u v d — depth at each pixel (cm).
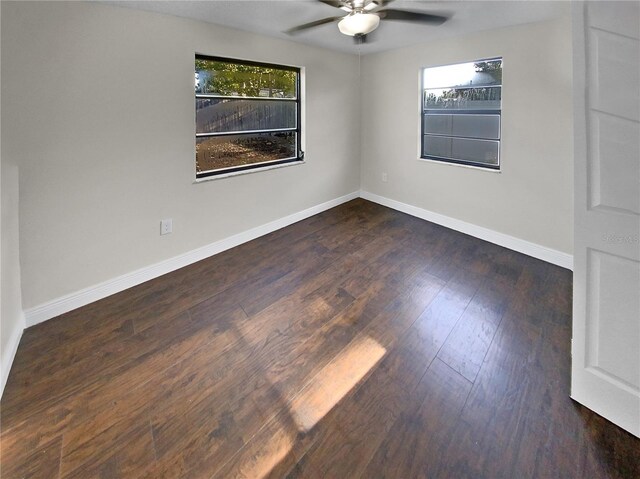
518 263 321
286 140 410
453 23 306
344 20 245
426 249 353
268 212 396
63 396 170
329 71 432
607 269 144
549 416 156
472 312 243
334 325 229
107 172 254
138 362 195
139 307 251
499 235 362
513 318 235
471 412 160
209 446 145
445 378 181
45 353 201
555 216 314
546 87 301
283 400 169
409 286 280
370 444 145
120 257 271
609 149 135
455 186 398
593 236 146
